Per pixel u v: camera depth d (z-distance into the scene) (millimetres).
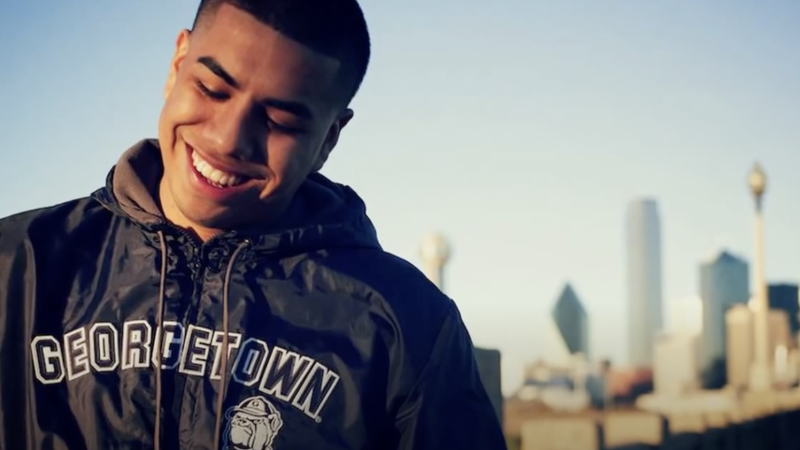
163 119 2441
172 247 2494
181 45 2537
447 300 2701
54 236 2514
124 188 2531
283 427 2389
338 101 2484
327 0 2412
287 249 2549
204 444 2346
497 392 6969
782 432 13562
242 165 2387
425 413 2533
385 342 2529
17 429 2371
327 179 2840
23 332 2422
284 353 2443
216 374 2404
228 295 2475
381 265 2629
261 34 2342
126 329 2420
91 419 2336
